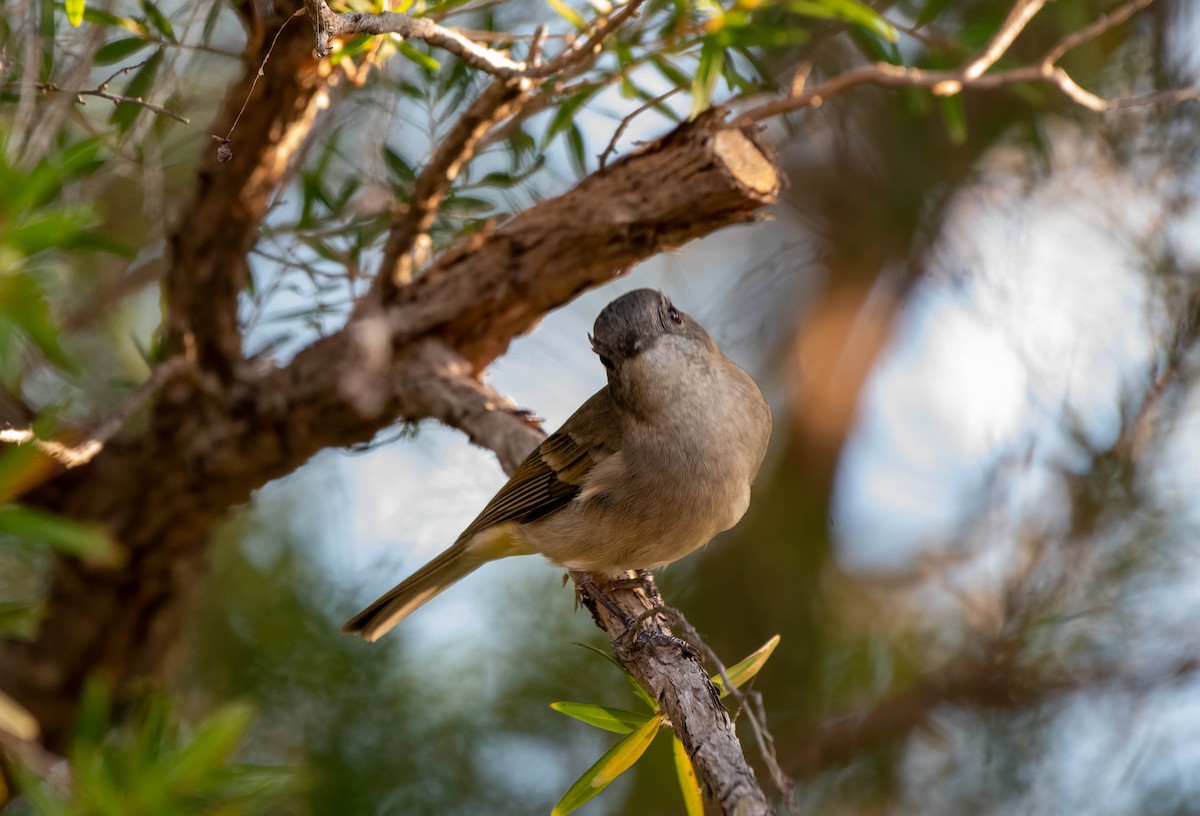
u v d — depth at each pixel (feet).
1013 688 38.47
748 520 43.42
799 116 41.55
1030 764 38.32
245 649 37.93
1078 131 41.47
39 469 21.79
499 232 31.35
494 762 38.09
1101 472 37.78
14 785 26.76
